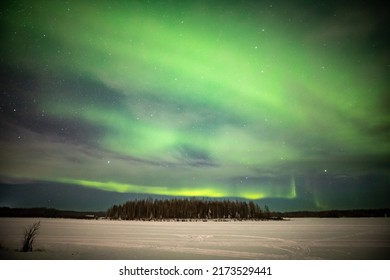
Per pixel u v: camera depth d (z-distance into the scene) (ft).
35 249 51.78
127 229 116.16
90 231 101.14
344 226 127.95
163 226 146.92
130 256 47.16
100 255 47.57
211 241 69.15
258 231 103.14
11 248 52.13
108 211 296.92
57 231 98.37
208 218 276.41
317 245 59.93
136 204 302.86
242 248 56.54
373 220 195.62
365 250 52.85
